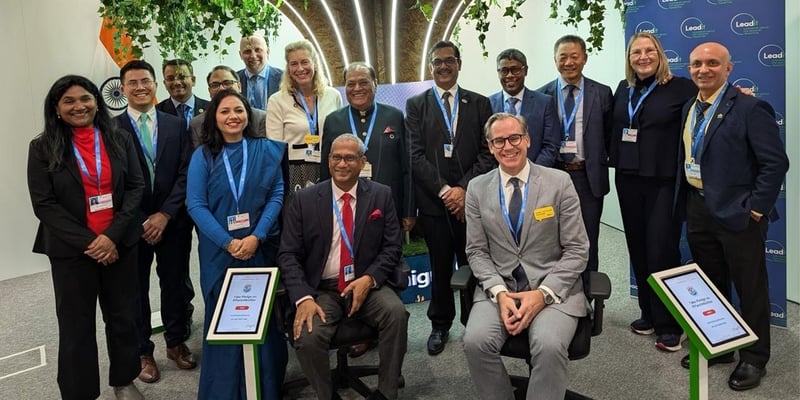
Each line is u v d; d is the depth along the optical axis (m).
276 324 2.32
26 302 4.28
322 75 3.11
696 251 2.65
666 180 2.82
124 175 2.44
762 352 2.51
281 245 2.42
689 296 1.95
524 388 2.44
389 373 2.28
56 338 3.55
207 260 2.38
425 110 2.94
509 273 2.28
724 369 2.70
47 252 2.31
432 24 3.50
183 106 3.47
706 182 2.47
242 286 2.10
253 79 3.93
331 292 2.42
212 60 6.14
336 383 2.62
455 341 3.16
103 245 2.29
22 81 4.91
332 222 2.43
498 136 2.24
